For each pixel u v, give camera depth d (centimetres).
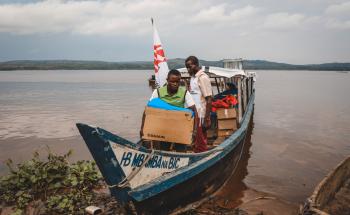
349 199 660
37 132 1322
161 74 930
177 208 581
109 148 452
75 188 670
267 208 640
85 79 7206
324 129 1418
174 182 540
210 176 651
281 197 703
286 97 2912
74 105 2238
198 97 708
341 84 5450
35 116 1744
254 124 1533
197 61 713
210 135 920
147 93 3341
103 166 461
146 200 505
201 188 631
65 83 5366
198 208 626
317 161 962
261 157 999
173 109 563
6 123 1526
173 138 559
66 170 732
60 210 586
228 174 784
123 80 6700
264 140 1211
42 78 7719
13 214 558
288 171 874
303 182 796
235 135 816
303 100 2628
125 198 483
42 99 2670
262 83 5741
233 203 664
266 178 819
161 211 546
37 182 670
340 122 1593
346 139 1237
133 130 1366
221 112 872
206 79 695
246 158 988
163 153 523
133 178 488
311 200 525
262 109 2059
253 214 612
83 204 609
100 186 695
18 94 3188
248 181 795
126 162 476
